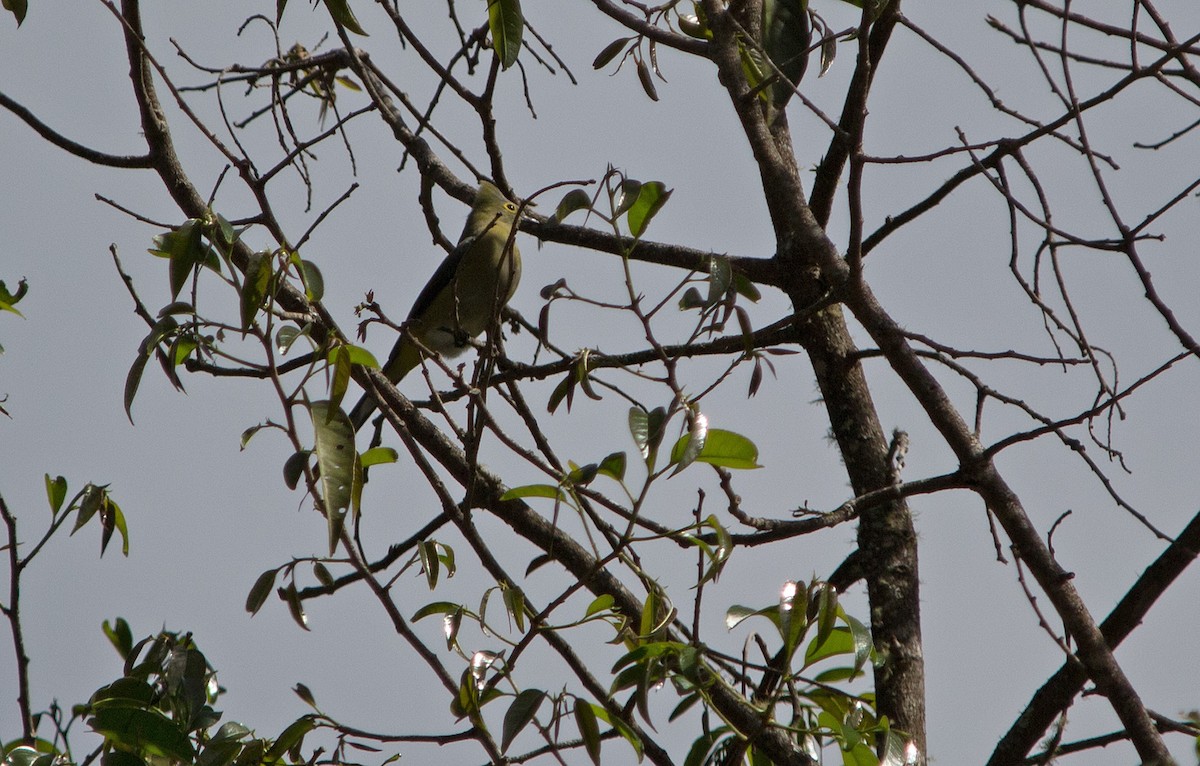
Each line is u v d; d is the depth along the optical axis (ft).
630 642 22.44
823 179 33.53
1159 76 25.99
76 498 25.36
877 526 31.91
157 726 21.65
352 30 21.88
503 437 22.97
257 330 21.01
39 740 24.04
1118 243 25.25
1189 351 24.52
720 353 28.19
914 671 30.12
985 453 26.23
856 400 33.45
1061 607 24.89
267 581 22.34
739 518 27.12
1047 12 27.02
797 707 21.74
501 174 31.50
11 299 28.07
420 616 22.21
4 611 24.63
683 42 27.96
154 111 29.32
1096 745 26.55
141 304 23.63
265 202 24.45
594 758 20.68
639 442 20.13
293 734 22.06
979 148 26.58
